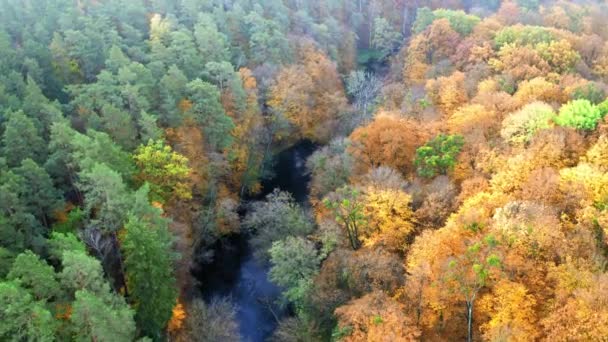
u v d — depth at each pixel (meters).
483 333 42.66
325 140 100.19
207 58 94.31
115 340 42.09
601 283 37.28
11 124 59.31
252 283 70.56
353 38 135.38
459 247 46.41
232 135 87.12
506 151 60.44
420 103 80.31
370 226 57.56
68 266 42.50
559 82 79.12
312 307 53.00
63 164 61.53
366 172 69.00
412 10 150.50
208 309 60.78
